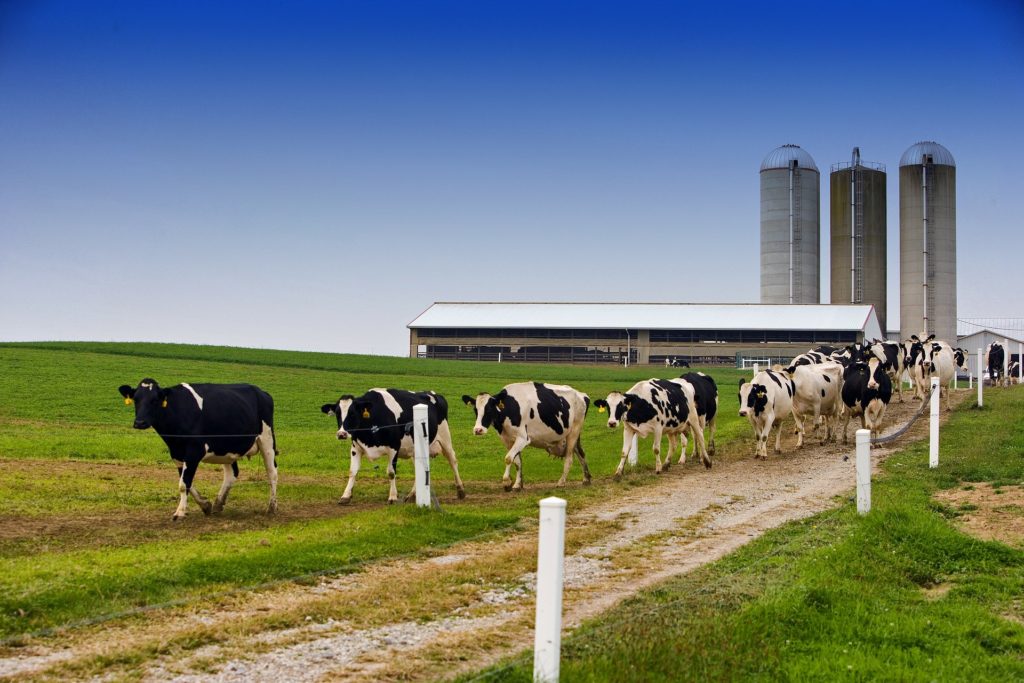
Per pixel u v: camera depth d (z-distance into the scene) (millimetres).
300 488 21234
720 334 94250
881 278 100062
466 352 97000
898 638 10438
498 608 11195
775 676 9195
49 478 20359
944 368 33812
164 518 16781
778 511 18047
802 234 101938
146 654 9172
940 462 23031
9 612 10039
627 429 23438
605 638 9602
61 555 12797
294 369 58188
